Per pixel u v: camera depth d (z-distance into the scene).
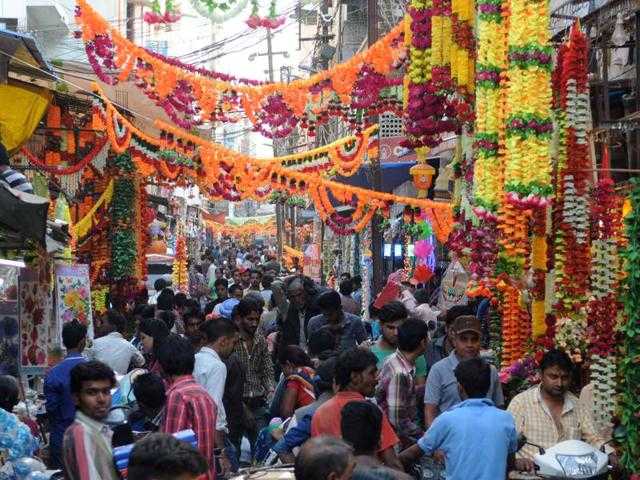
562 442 6.76
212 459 6.90
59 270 11.65
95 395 5.64
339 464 4.02
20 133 12.54
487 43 8.76
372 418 5.40
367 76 14.00
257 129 14.67
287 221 61.03
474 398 6.35
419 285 20.12
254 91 14.42
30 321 11.21
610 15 9.87
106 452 5.61
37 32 22.19
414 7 10.59
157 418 7.46
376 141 18.31
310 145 36.88
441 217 17.73
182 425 6.77
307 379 9.01
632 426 7.10
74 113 15.35
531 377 8.67
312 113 14.88
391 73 15.38
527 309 9.32
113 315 11.59
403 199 18.05
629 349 7.19
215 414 6.97
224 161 16.81
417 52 10.62
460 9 9.74
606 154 8.70
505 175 8.38
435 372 7.89
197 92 14.24
